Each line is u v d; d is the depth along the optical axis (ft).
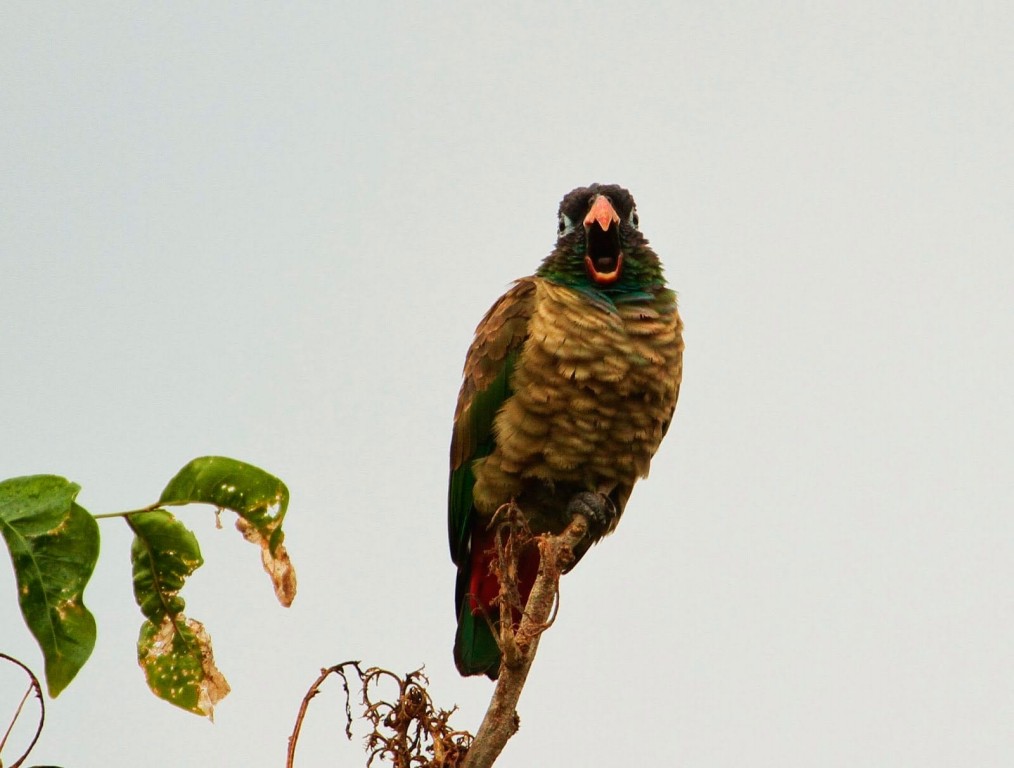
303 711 26.18
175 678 26.32
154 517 25.12
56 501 21.67
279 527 25.22
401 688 27.14
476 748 26.71
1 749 21.67
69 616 21.89
